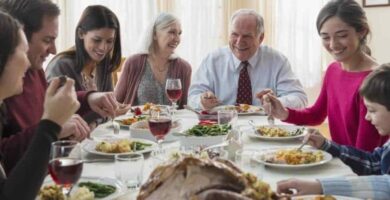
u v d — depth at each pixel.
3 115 1.86
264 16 5.39
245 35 3.14
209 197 0.87
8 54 1.22
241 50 3.17
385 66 1.82
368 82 1.78
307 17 5.44
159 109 2.63
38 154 1.17
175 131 2.05
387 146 1.76
